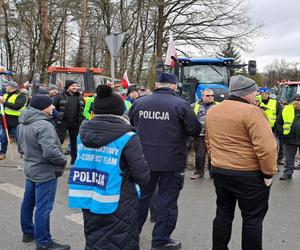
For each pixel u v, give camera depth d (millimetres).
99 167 3283
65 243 5043
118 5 24703
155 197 5672
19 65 41625
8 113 10180
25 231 5016
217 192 4160
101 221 3262
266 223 5871
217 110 4051
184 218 6031
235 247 4945
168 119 4555
